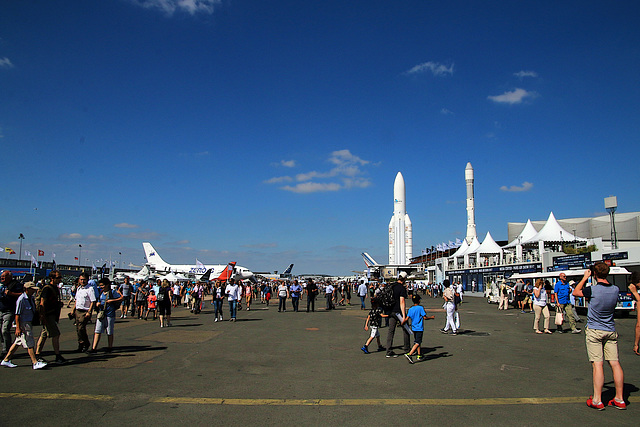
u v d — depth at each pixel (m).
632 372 8.54
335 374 8.38
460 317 21.73
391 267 91.88
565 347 11.84
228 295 20.06
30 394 6.81
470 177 89.44
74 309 10.73
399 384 7.58
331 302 28.62
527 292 26.17
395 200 112.69
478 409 6.11
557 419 5.66
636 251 24.94
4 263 66.19
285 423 5.48
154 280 58.12
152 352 10.87
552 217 46.19
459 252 66.38
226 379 7.90
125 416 5.74
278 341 13.04
